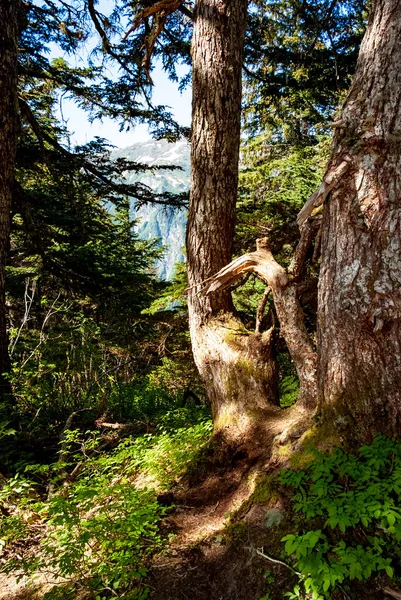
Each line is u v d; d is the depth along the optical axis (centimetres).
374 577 238
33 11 797
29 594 320
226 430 405
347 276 309
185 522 343
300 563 240
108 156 919
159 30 536
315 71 863
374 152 300
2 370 608
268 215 711
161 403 782
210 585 277
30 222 795
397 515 229
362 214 303
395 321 290
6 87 541
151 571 294
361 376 303
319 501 267
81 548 299
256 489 325
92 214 1080
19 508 401
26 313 762
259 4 826
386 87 300
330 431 315
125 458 488
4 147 553
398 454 272
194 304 481
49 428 602
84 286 1028
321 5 833
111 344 959
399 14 299
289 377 654
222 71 460
